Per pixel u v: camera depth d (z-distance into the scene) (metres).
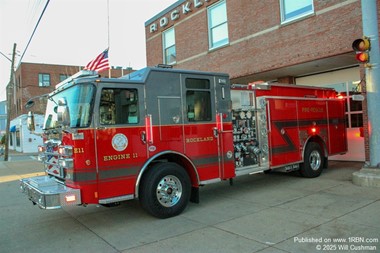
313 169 9.15
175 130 6.22
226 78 7.12
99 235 5.30
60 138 5.75
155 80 6.03
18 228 5.85
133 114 5.74
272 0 11.98
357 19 9.58
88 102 5.34
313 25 10.71
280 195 7.36
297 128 8.79
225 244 4.62
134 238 5.07
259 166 7.91
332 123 9.94
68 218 6.37
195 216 6.07
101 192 5.36
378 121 7.86
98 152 5.34
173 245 4.69
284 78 13.66
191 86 6.55
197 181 6.52
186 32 16.22
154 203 5.84
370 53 7.82
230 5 13.74
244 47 13.16
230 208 6.50
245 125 7.76
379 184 7.44
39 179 6.13
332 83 12.39
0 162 20.20
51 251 4.69
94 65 11.02
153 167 5.97
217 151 6.85
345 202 6.44
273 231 5.05
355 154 11.71
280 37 11.75
